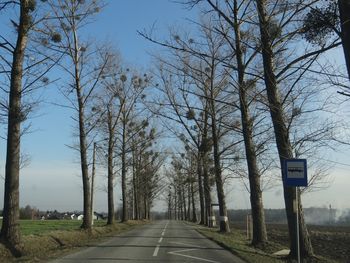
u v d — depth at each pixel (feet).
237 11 71.46
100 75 106.22
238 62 73.72
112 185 139.54
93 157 129.39
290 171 45.96
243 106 78.64
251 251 69.46
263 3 60.08
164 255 63.00
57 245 75.82
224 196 123.34
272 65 61.46
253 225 79.92
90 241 86.89
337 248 104.99
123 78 143.64
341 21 33.78
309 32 40.52
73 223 176.65
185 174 229.86
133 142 187.93
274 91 61.57
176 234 110.93
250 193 80.64
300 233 60.75
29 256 59.67
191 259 59.06
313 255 60.59
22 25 63.77
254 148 80.23
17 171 62.59
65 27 98.27
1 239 60.29
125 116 153.58
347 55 33.27
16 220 61.67
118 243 81.41
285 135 61.11
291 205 60.85
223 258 60.70
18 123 63.05
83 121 101.86
